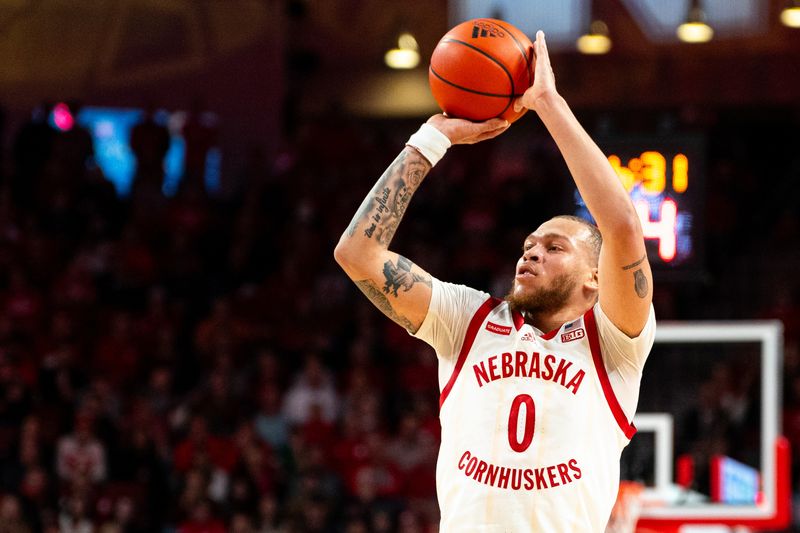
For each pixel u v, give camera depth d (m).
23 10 37.38
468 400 6.86
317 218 36.56
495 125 7.26
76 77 38.03
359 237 6.93
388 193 7.00
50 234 34.66
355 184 38.50
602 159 6.60
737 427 21.47
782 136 39.66
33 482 24.58
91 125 38.56
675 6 39.53
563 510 6.55
